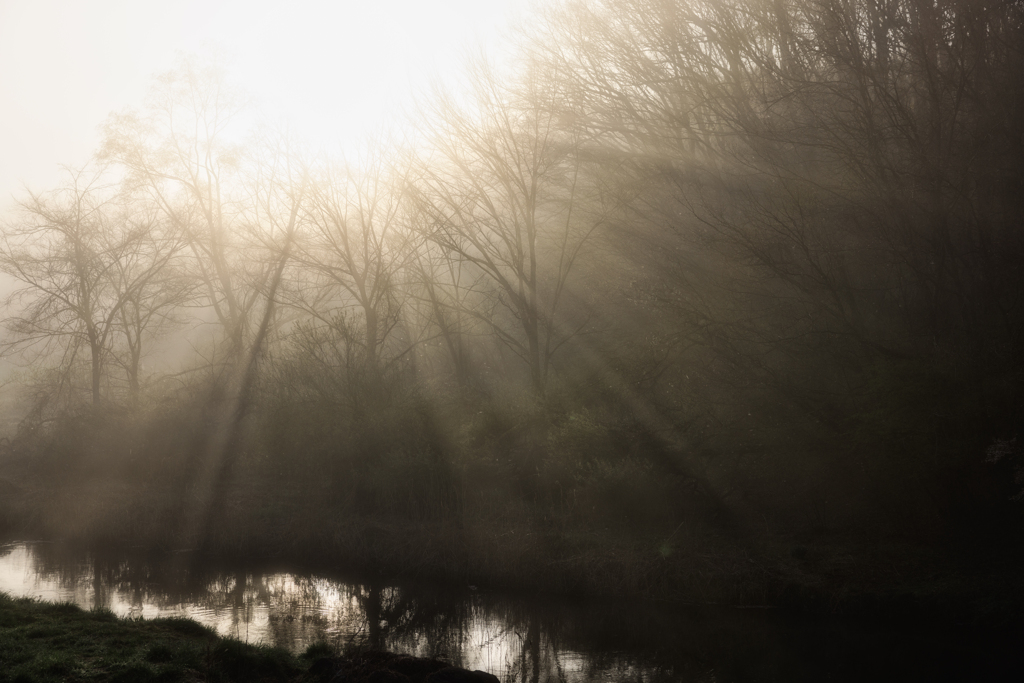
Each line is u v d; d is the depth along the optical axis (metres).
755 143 21.00
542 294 24.72
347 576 18.38
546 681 11.52
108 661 9.42
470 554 17.69
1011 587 13.02
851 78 19.41
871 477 16.31
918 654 12.01
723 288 20.34
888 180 17.91
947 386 15.69
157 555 20.91
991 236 16.67
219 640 11.38
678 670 11.88
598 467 18.97
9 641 9.97
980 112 17.69
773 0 20.66
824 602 14.06
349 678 9.77
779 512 17.53
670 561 16.02
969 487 14.93
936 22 18.31
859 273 19.22
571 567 16.34
